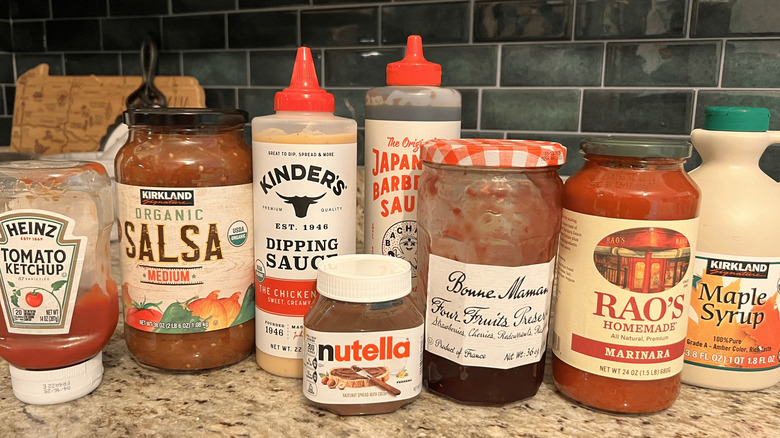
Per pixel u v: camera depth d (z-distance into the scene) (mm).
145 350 591
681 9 858
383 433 500
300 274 575
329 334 506
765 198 552
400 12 983
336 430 504
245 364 635
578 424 520
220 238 578
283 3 1040
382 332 510
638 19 879
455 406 549
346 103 1039
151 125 549
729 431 513
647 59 888
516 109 962
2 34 1230
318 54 1040
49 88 1187
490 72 962
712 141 567
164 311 576
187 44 1117
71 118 1175
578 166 952
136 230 568
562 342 554
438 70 607
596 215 509
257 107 1100
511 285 518
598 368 525
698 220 522
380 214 623
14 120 1209
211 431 500
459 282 525
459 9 956
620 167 514
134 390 570
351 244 596
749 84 854
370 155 623
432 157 516
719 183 560
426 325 562
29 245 522
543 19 920
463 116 990
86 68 1200
